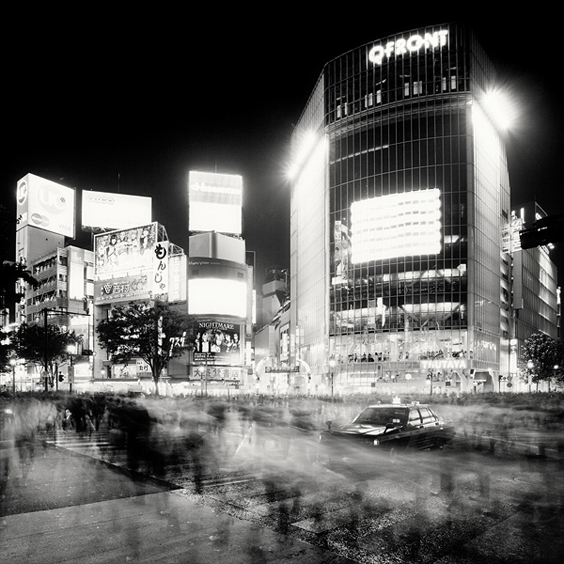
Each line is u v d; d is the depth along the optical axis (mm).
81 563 6270
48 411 28250
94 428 21922
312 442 16938
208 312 89125
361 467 12172
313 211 101750
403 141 86250
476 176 84312
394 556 6562
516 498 9469
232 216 100562
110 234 99625
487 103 87312
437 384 76125
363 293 84938
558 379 76688
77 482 10797
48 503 9047
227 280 91062
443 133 84688
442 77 85562
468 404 39719
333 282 89000
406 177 85125
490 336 85688
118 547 6812
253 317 99438
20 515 8297
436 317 79750
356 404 39875
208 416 28188
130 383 90688
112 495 9656
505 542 7094
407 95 86688
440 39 86562
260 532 7441
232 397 55781
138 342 60875
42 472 11898
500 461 13492
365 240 85875
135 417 22422
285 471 11945
